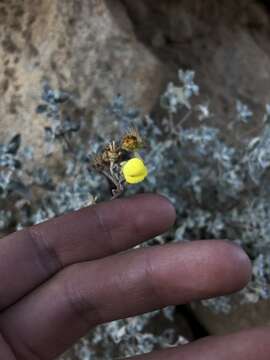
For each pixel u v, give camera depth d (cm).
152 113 13
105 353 12
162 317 12
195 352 8
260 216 12
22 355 9
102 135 12
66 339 9
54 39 13
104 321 9
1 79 13
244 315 12
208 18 15
